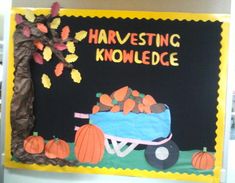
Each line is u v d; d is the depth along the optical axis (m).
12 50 1.52
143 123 1.48
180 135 1.47
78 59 1.50
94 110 1.50
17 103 1.50
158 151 1.48
